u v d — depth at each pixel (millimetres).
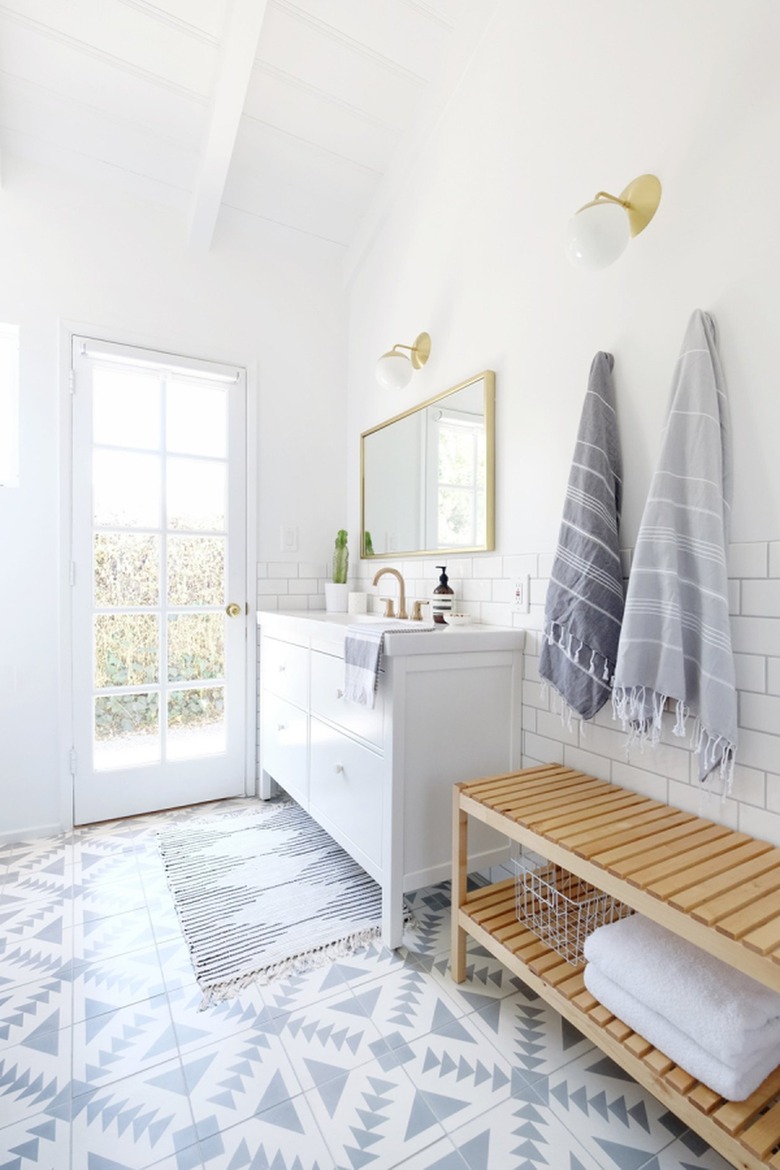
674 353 1376
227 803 2602
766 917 889
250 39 1794
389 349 2555
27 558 2213
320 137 2338
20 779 2221
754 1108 897
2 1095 1122
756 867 1060
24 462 2199
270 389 2721
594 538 1451
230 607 2625
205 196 2291
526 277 1809
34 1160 997
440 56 2100
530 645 1780
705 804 1302
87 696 2338
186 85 2082
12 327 2172
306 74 2102
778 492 1174
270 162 2410
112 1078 1164
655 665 1270
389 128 2336
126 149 2273
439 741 1638
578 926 1361
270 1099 1119
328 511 2885
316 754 2029
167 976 1468
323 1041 1264
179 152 2324
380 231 2627
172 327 2479
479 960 1558
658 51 1404
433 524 2232
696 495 1236
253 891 1857
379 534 2627
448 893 1898
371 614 2621
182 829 2311
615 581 1443
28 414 2203
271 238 2699
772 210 1182
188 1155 1011
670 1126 1073
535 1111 1100
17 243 2174
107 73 2025
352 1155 1012
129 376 2430
